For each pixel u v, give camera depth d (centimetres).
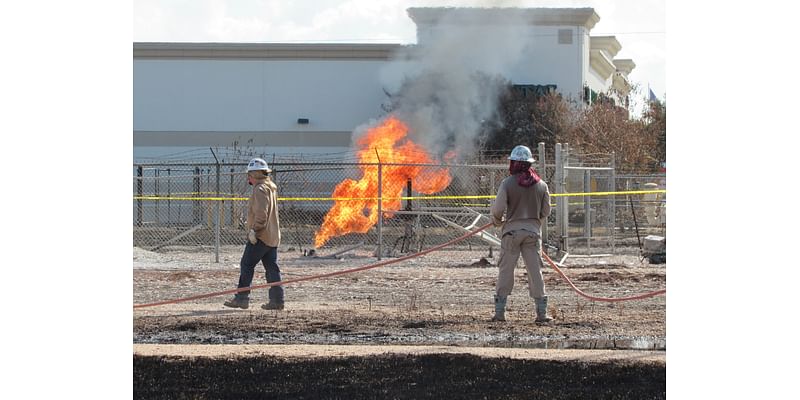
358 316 1328
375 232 3406
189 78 5625
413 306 1426
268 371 965
